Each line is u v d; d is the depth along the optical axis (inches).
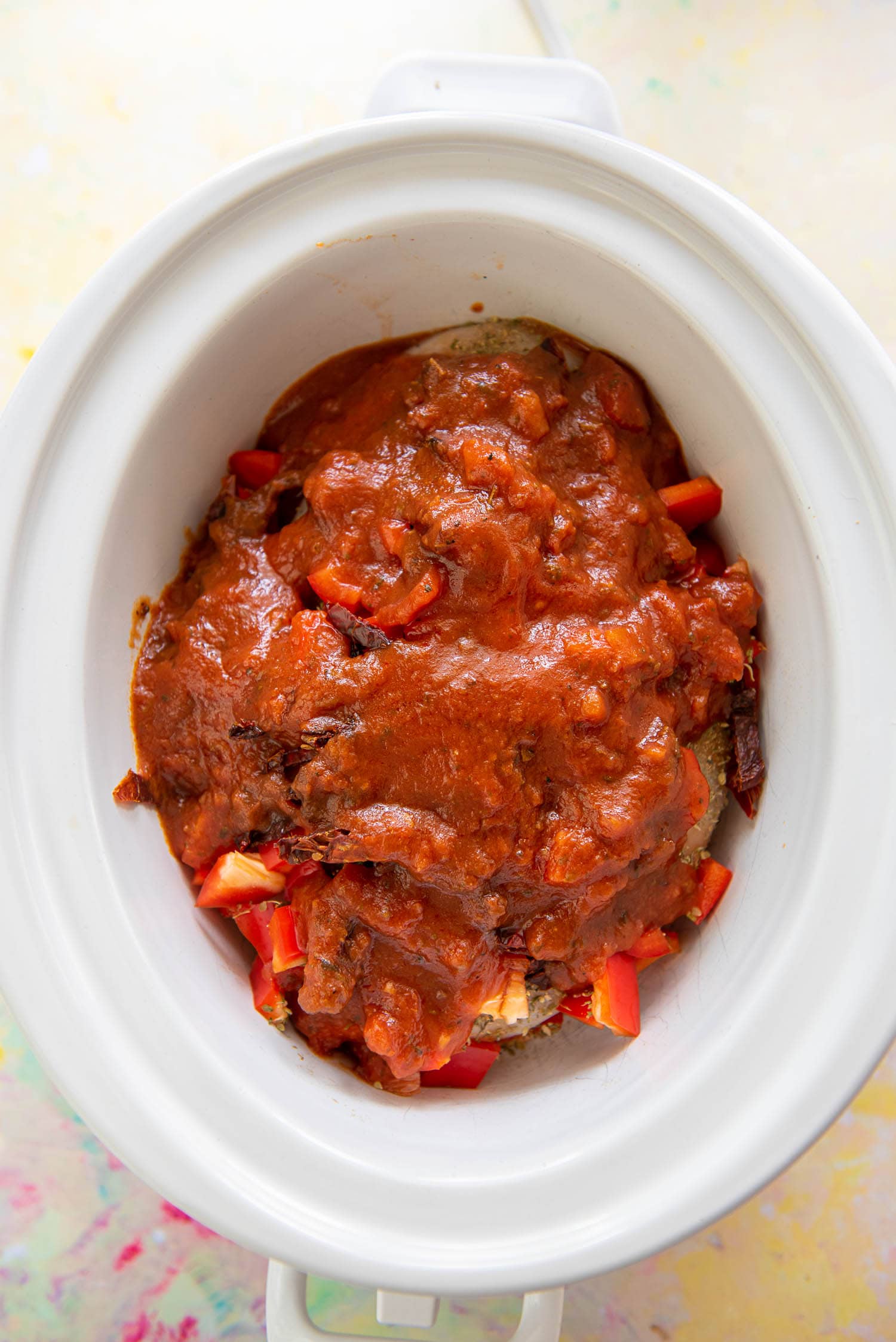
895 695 17.9
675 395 19.6
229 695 18.8
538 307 19.6
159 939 18.7
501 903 18.4
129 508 18.8
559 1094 19.3
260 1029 19.2
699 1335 22.7
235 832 19.1
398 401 19.7
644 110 22.7
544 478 19.0
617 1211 18.1
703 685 19.3
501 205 18.2
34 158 22.9
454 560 18.3
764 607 19.5
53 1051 18.0
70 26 22.9
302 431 20.3
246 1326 22.8
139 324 18.3
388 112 18.3
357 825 18.2
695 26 22.8
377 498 19.0
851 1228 22.7
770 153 22.7
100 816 18.5
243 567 19.4
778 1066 18.1
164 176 22.8
